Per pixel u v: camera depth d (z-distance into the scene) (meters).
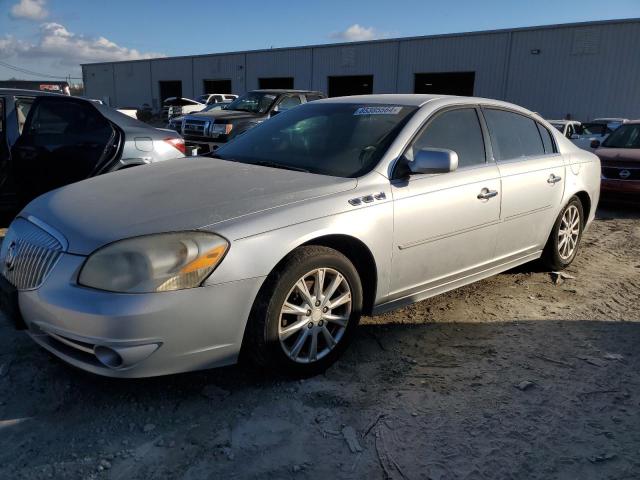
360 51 34.66
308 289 3.04
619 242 6.68
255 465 2.42
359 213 3.17
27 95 5.95
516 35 28.66
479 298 4.51
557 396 3.01
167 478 2.33
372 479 2.36
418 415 2.81
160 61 48.72
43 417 2.72
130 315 2.46
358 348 3.55
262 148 4.05
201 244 2.62
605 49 26.25
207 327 2.66
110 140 5.63
